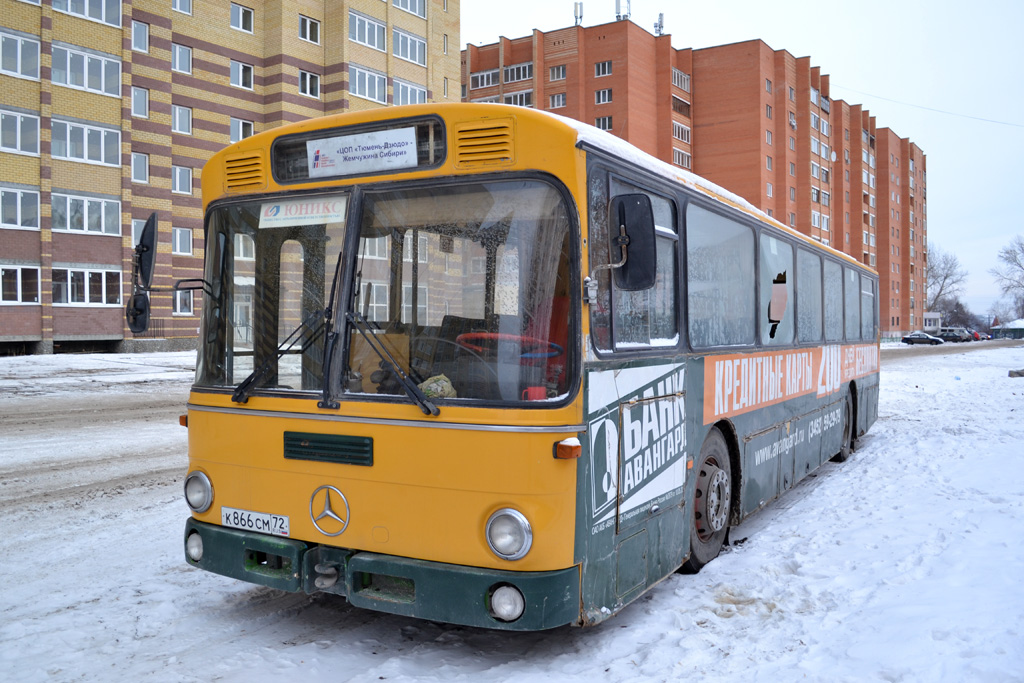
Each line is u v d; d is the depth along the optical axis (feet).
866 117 305.32
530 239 13.08
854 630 14.75
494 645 14.84
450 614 12.80
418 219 13.65
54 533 22.29
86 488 28.02
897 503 25.36
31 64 100.73
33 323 100.99
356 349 13.75
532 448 12.48
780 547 21.02
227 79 127.24
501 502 12.54
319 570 13.89
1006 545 19.21
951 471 30.50
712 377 19.35
